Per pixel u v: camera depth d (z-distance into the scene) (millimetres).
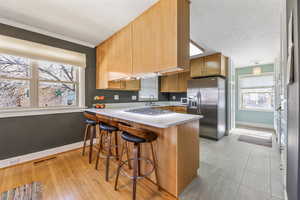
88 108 3053
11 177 1834
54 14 1941
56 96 2709
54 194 1515
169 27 1540
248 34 2492
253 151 2691
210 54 3549
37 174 1908
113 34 2557
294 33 969
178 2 1484
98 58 3092
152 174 1723
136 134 1424
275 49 3211
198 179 1795
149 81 4520
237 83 5355
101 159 2389
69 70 2887
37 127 2408
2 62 2139
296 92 925
